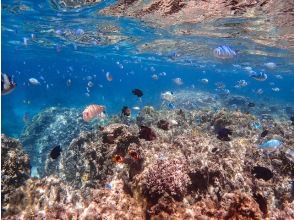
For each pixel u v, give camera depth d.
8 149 1.29
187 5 2.19
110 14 2.59
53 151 1.23
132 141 1.42
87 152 1.50
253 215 0.85
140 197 1.04
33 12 2.65
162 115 2.59
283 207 1.25
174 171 1.07
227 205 0.98
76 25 3.15
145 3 2.22
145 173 1.08
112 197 1.04
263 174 1.15
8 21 3.12
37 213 0.98
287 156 1.45
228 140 1.52
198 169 1.22
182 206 0.96
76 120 2.71
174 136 1.90
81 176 1.46
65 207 0.99
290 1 1.91
